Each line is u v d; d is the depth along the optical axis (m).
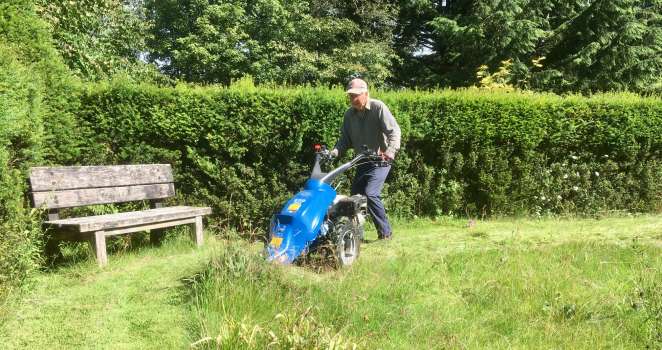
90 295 4.52
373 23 22.33
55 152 6.78
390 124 6.22
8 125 5.00
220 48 21.62
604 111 9.05
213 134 7.50
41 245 5.55
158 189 7.11
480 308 4.25
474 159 8.54
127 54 14.98
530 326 3.87
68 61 10.74
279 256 4.76
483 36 19.19
